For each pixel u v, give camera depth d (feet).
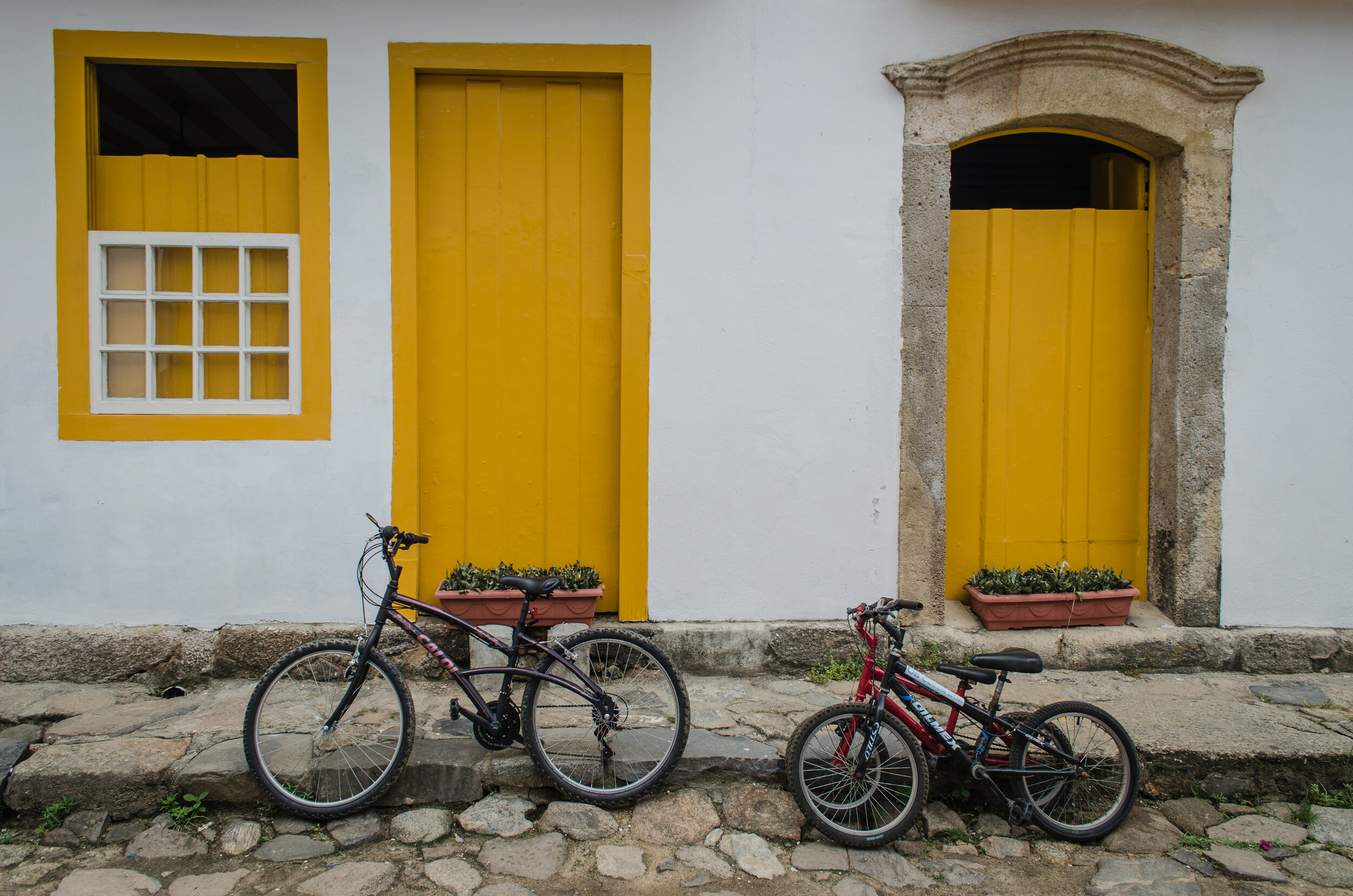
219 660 13.41
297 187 13.75
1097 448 15.07
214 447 13.44
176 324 13.94
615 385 14.26
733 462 13.97
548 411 14.25
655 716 11.22
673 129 13.67
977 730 11.75
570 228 14.10
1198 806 10.84
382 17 13.37
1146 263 15.01
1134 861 9.94
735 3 13.60
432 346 14.06
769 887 9.36
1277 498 14.37
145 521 13.43
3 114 13.08
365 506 13.67
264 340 13.99
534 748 10.58
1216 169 14.07
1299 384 14.30
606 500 14.37
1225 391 14.28
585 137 14.03
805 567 14.14
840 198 13.87
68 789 10.29
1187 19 13.96
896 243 13.94
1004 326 14.90
